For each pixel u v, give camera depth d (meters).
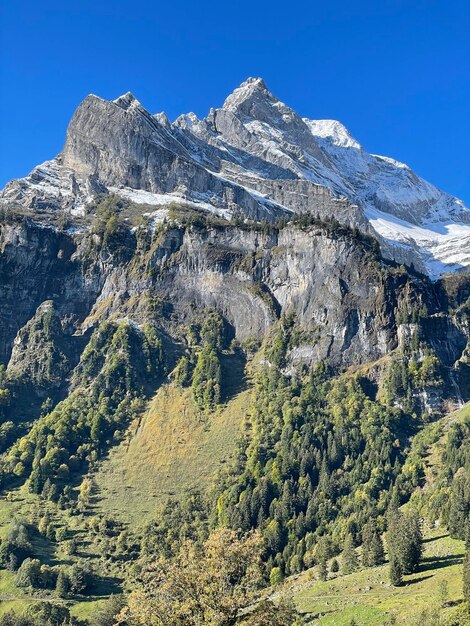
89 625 160.50
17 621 156.25
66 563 187.88
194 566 69.38
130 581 180.12
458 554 151.62
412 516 167.00
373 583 151.38
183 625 67.50
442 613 120.56
